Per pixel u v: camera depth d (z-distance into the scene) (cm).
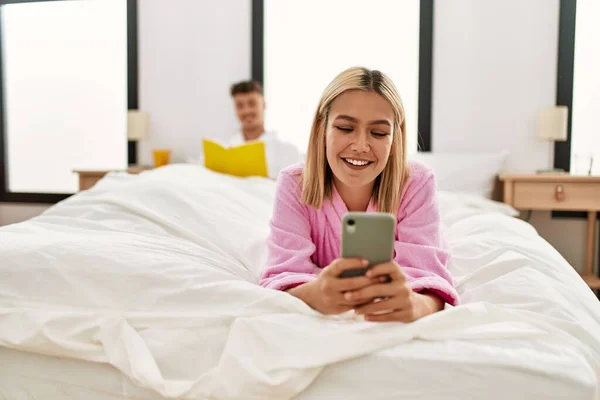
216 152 219
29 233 115
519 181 223
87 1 311
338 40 279
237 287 87
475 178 238
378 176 104
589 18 254
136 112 279
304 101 285
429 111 265
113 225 127
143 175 189
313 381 74
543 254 117
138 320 84
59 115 323
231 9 284
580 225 255
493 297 95
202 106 291
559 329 79
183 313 84
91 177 273
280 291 85
